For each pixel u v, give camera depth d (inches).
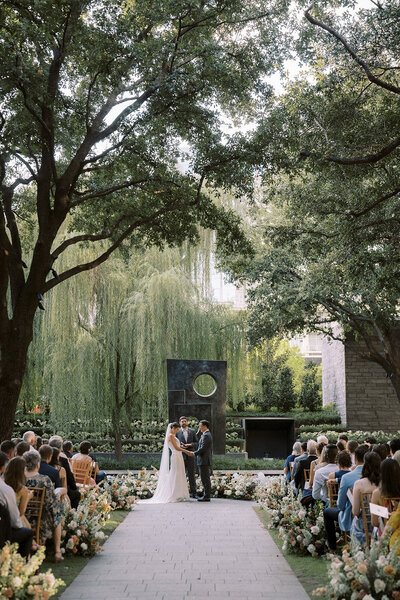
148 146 615.2
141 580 285.1
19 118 523.5
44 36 465.1
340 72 603.2
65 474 375.2
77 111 592.4
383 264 684.7
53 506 316.8
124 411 1033.5
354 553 228.7
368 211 626.5
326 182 671.1
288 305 943.7
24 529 268.5
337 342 1380.4
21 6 477.4
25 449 335.0
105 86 576.4
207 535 415.8
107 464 943.0
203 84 563.2
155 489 670.5
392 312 941.8
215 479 697.0
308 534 339.9
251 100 665.0
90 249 932.0
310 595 257.4
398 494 261.6
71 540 329.4
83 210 692.7
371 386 1293.1
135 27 551.8
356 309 957.2
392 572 206.5
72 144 629.6
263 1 620.4
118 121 559.5
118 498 538.9
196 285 1085.1
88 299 940.0
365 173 623.2
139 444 1162.6
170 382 836.6
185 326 989.2
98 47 522.0
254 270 955.3
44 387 999.0
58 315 928.9
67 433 1114.1
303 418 1314.0
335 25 593.0
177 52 561.0
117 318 978.1
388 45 565.6
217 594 259.0
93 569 309.4
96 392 984.3
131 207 645.3
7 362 493.0
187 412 831.7
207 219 660.7
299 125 613.9
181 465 641.6
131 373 1015.6
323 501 365.1
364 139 609.0
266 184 618.2
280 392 1413.6
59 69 546.0
